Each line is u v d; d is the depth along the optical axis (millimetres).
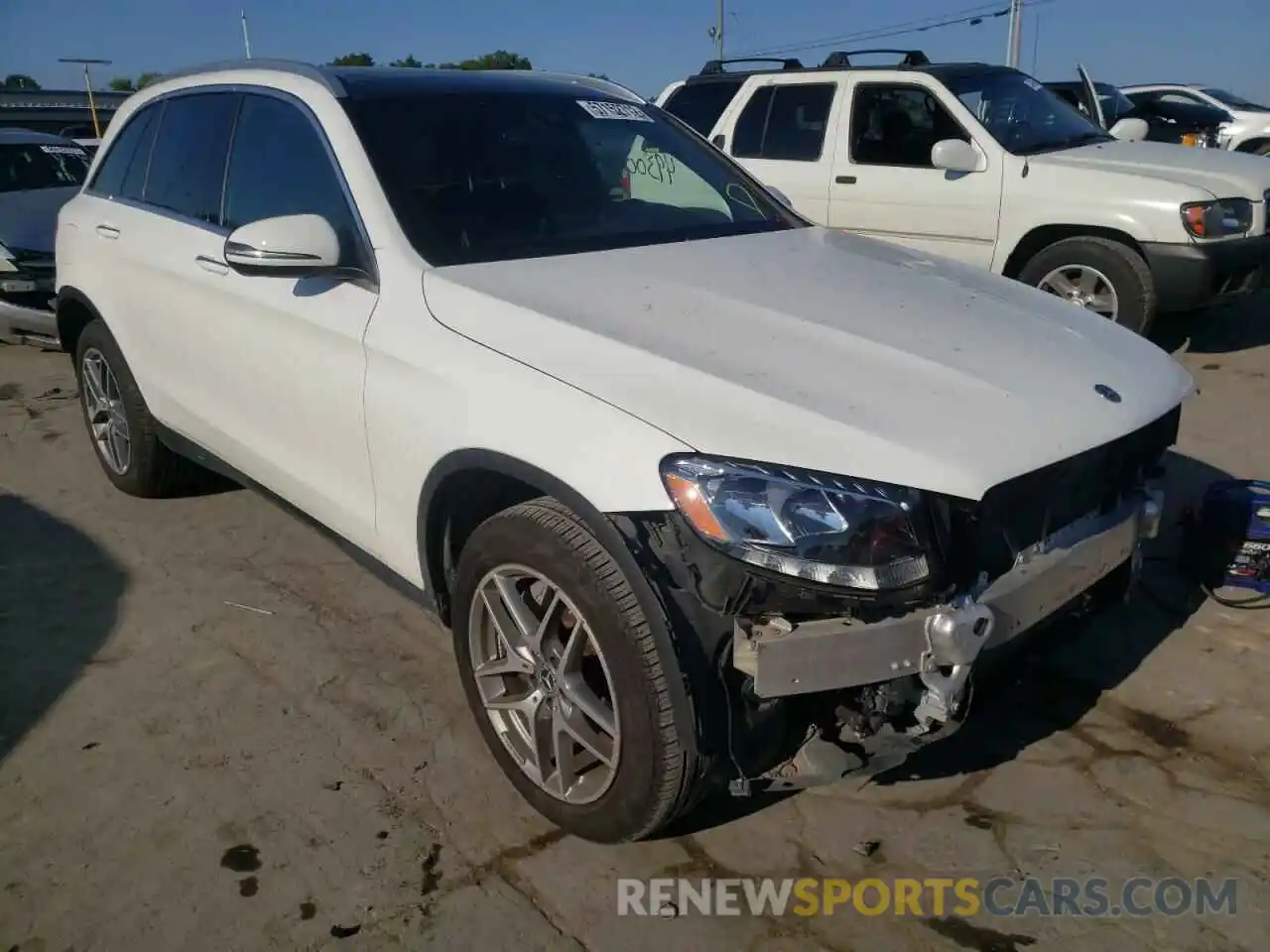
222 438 3777
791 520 2061
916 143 7156
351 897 2467
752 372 2324
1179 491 4629
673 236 3332
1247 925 2359
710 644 2154
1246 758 2912
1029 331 2738
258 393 3443
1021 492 2281
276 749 3010
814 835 2662
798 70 7793
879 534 2076
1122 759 2918
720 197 3725
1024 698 3191
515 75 3799
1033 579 2318
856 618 2133
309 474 3305
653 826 2406
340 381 3006
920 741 2285
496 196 3197
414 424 2732
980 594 2238
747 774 2262
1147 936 2340
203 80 3969
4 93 45406
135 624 3701
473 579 2639
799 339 2520
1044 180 6590
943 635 2141
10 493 4910
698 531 2100
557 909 2434
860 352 2473
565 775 2559
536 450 2365
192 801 2789
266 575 4055
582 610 2295
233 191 3652
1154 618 3633
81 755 2982
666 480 2146
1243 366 6641
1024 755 2941
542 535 2365
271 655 3490
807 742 2305
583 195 3371
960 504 2152
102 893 2480
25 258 7043
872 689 2225
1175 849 2590
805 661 2094
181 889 2494
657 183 3609
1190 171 6445
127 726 3117
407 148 3189
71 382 6938
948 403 2297
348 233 3074
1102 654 3422
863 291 2924
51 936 2357
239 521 4555
